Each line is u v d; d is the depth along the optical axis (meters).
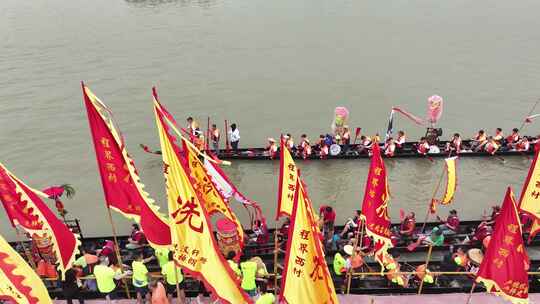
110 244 16.39
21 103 31.31
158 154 25.61
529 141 25.88
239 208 21.42
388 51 43.00
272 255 16.88
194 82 36.00
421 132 28.95
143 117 30.08
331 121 30.45
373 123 30.11
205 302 14.15
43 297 10.59
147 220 12.41
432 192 22.58
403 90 34.91
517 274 11.26
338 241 17.30
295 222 9.91
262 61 40.72
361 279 15.27
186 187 10.39
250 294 13.53
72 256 12.45
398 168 24.55
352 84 36.12
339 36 47.44
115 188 12.82
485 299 14.25
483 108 31.75
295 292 10.44
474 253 15.66
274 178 23.75
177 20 52.06
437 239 17.59
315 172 24.27
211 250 10.59
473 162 24.95
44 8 55.72
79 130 28.16
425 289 14.93
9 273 10.11
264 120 30.47
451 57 41.12
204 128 29.12
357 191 22.73
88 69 37.38
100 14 53.53
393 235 17.98
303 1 61.53
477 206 21.58
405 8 57.62
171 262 13.13
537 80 35.97
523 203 14.31
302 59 41.28
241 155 25.08
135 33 47.00
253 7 58.03
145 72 37.38
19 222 12.14
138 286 13.29
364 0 62.03
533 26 49.19
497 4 58.38
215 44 44.62
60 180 23.38
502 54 41.50
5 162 24.84
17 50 41.22
